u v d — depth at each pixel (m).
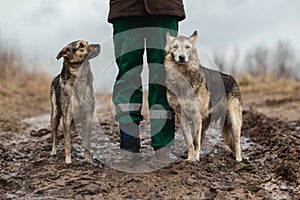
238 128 7.50
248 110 13.41
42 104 17.00
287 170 6.77
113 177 6.46
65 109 7.05
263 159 7.83
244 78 21.84
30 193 6.15
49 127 11.58
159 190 5.94
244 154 8.35
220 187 6.09
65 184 6.29
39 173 6.75
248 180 6.54
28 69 22.67
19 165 7.47
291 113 13.38
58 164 7.08
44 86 21.73
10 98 17.50
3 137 9.90
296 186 6.39
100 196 5.82
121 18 6.79
